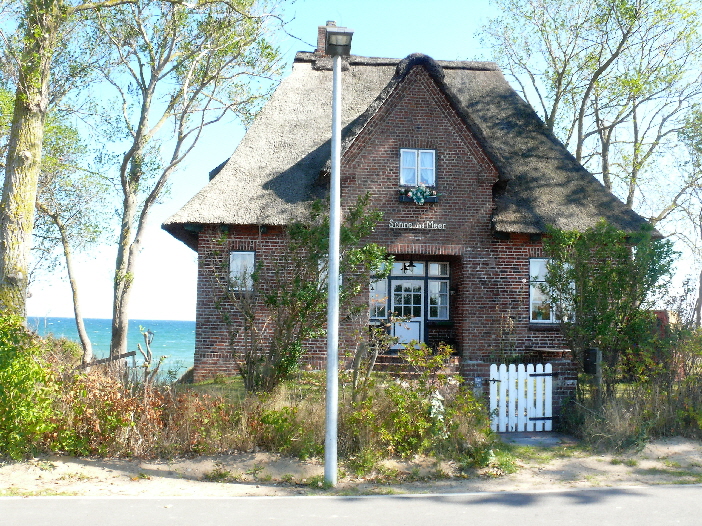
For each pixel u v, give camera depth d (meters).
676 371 12.21
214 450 9.99
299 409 10.56
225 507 7.67
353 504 7.90
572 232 12.98
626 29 23.12
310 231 12.65
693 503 8.04
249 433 10.23
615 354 12.62
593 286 12.59
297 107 20.05
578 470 9.89
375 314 18.36
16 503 7.64
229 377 15.99
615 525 7.06
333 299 9.12
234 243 16.61
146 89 19.12
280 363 12.13
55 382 10.14
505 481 9.31
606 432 11.16
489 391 12.23
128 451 9.93
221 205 16.64
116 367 10.91
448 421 10.30
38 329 11.37
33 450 9.59
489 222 17.22
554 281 13.01
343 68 21.33
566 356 16.48
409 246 16.84
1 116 16.69
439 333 18.28
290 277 15.27
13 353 9.42
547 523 7.12
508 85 21.66
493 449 10.30
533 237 17.22
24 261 12.25
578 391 12.31
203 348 16.36
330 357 9.03
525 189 18.14
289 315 12.58
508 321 16.84
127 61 19.36
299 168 18.02
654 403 11.73
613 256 12.77
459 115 17.39
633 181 25.89
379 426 10.16
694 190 25.09
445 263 18.72
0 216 12.23
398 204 16.97
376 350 11.80
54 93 19.16
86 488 8.42
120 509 7.47
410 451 10.08
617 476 9.59
